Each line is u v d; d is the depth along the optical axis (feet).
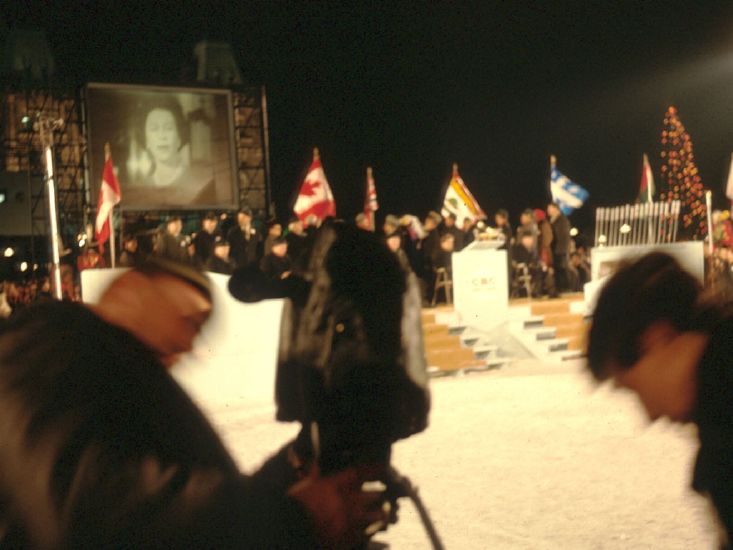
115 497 5.13
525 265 66.80
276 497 6.83
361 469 7.39
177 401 5.74
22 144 97.81
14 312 5.93
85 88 99.45
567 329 58.95
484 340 55.98
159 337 6.32
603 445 29.30
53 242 59.88
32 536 5.16
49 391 5.29
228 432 36.09
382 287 15.87
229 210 107.34
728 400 7.16
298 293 16.15
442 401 41.29
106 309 6.25
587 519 21.09
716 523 7.84
